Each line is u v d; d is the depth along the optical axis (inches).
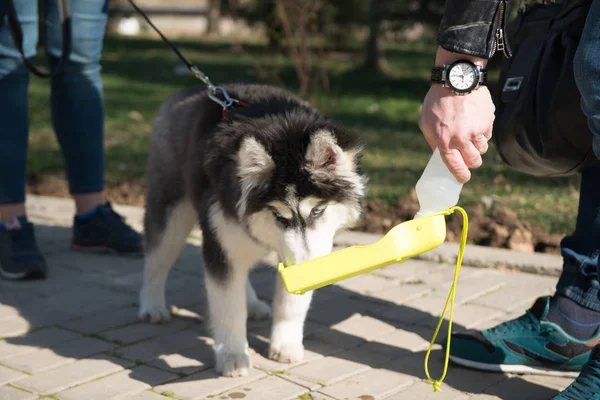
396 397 117.7
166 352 136.2
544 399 117.7
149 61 667.4
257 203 116.0
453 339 130.0
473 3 96.3
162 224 150.3
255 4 568.7
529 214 207.9
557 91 113.6
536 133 119.9
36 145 309.9
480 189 235.1
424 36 560.7
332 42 665.0
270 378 125.2
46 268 176.1
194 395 118.1
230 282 127.5
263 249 126.0
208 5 1031.6
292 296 130.4
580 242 121.0
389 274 179.2
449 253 186.9
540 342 125.3
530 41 123.3
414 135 341.4
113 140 324.2
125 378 124.3
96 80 189.5
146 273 154.0
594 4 96.4
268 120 124.3
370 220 210.2
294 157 114.8
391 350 137.0
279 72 522.3
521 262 179.5
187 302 163.9
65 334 143.5
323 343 140.6
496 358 126.6
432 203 102.3
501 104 126.5
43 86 491.2
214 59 672.4
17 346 136.9
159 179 152.0
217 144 127.0
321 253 116.1
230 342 128.1
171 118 154.1
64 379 123.1
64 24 177.0
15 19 164.2
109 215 194.9
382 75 598.2
